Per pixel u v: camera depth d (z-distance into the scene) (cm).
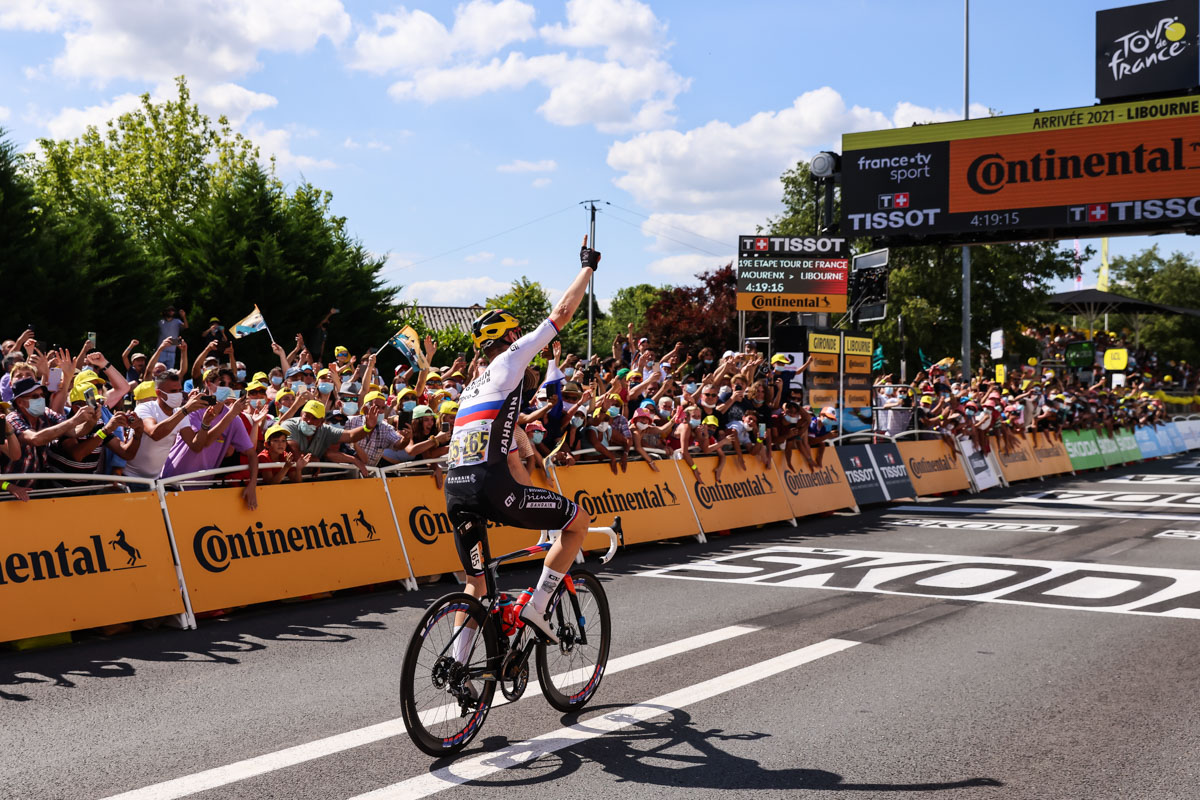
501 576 780
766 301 1616
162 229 2303
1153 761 368
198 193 3094
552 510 396
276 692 460
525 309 4441
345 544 701
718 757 371
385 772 355
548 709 432
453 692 372
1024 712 428
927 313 3209
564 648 422
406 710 357
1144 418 2403
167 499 614
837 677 483
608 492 922
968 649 541
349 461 731
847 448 1318
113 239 1847
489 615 390
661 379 1209
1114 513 1248
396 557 728
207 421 635
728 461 1083
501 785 344
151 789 337
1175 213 1476
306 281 2247
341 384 955
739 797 334
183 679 482
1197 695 455
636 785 344
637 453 982
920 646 546
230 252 2170
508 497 382
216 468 641
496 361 389
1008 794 336
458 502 384
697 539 998
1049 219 1544
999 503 1382
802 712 427
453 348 2911
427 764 364
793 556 888
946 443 1547
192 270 2159
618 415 959
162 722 413
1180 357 5675
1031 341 3591
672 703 440
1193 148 1467
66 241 1734
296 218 2344
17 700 445
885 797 333
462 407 392
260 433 764
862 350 1550
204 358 1000
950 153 1600
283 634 581
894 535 1038
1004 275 3275
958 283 3303
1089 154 1523
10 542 538
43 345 1633
